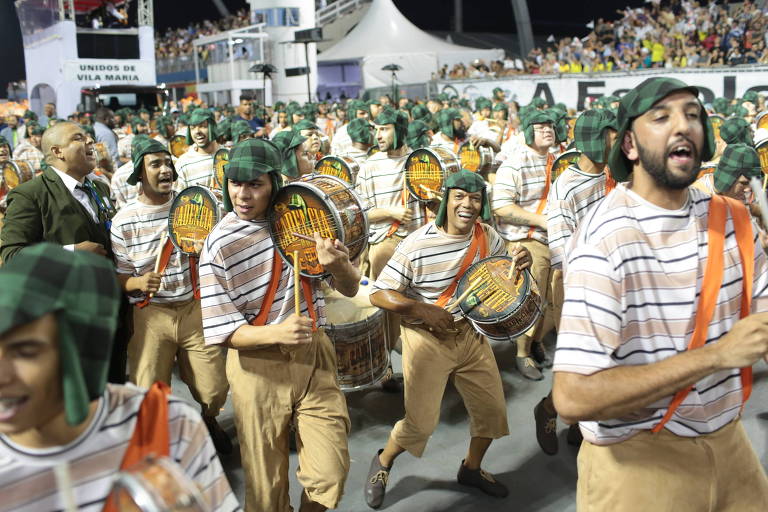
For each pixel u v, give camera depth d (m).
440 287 3.76
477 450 3.94
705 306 1.97
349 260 3.15
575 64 21.70
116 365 3.97
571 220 4.58
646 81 1.94
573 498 3.92
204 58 27.48
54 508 1.38
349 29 37.38
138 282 3.93
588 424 2.18
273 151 3.03
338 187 3.15
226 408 5.10
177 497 1.13
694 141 1.89
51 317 1.23
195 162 7.01
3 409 1.24
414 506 3.88
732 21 19.36
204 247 3.06
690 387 2.04
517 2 29.22
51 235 3.79
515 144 8.97
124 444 1.44
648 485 2.11
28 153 9.87
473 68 24.66
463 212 3.64
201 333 4.18
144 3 23.16
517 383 5.43
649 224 1.97
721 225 2.00
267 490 3.19
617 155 2.04
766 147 6.23
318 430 3.14
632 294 1.97
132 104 20.25
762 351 1.78
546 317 5.61
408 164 5.98
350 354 4.42
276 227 3.08
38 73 24.30
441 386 3.75
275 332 2.96
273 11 25.12
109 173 9.01
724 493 2.16
